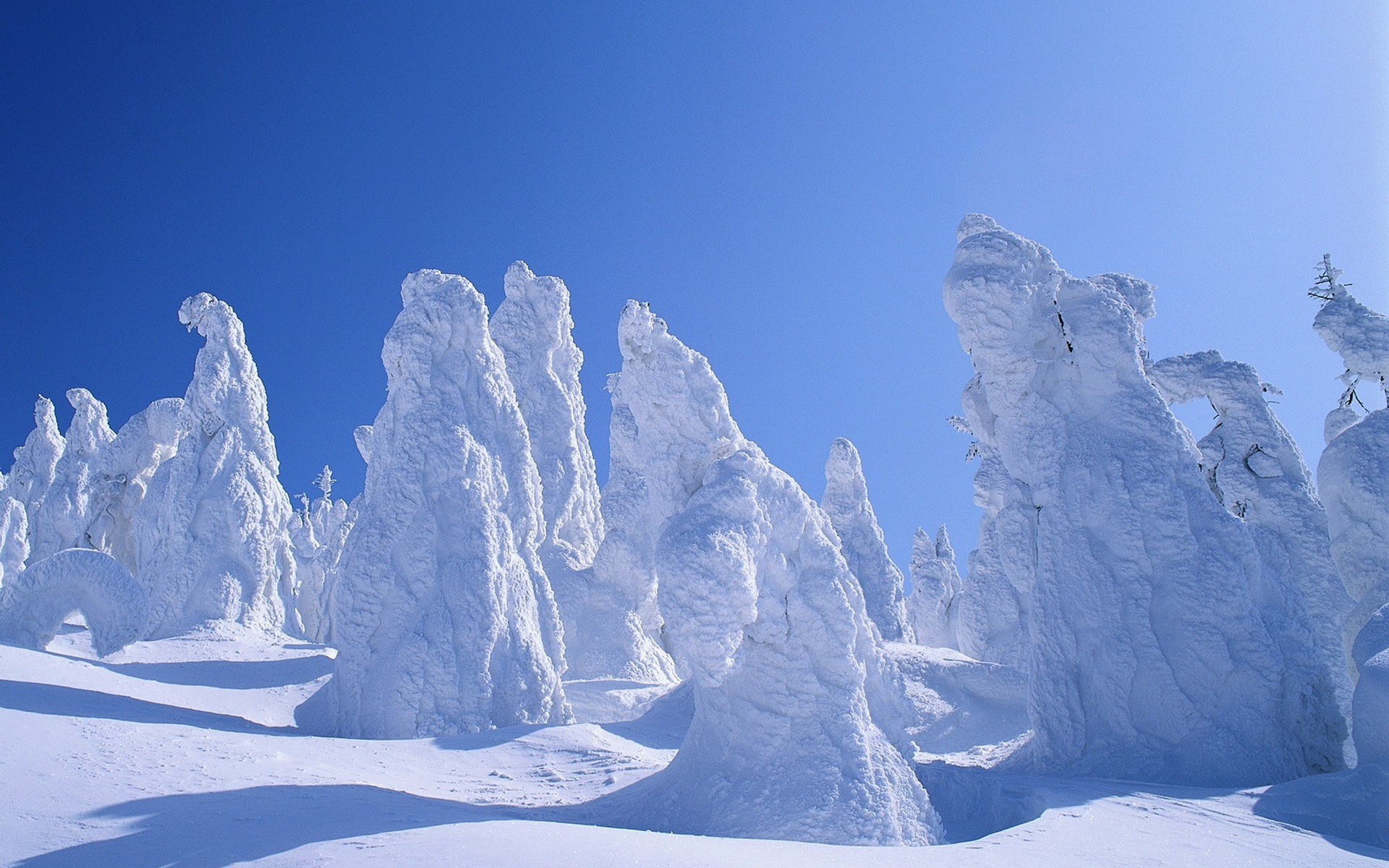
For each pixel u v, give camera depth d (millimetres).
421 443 16047
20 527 29641
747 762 9422
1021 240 14680
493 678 15094
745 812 8906
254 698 17406
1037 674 13617
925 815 9211
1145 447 13398
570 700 20141
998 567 23312
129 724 11203
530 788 11203
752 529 9695
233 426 23594
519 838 6922
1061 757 12984
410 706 14344
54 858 6660
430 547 15430
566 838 6961
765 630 9641
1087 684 13031
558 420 26391
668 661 23812
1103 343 13984
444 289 17469
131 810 7930
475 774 11914
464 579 15336
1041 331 14484
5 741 9312
